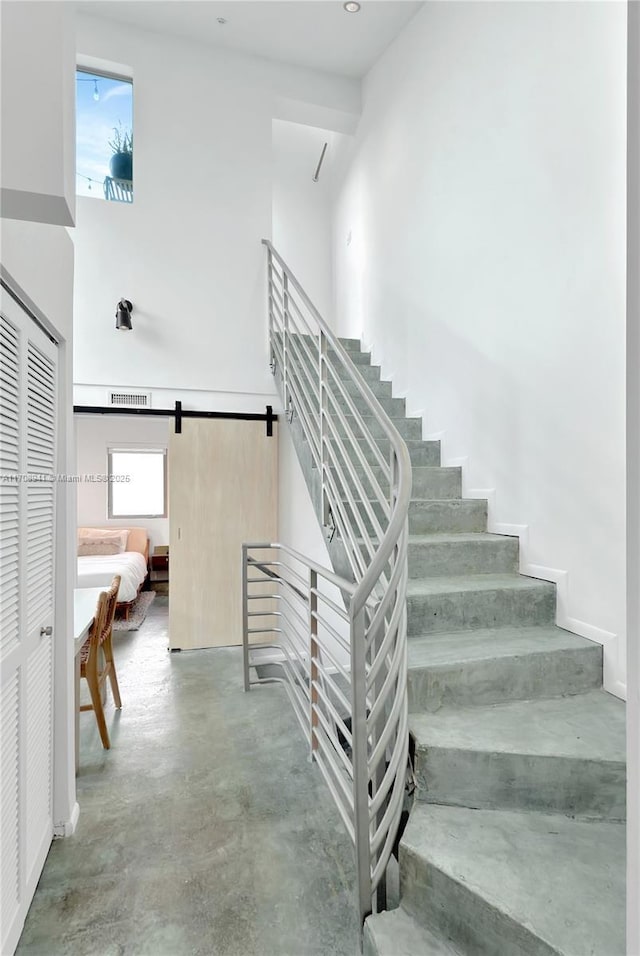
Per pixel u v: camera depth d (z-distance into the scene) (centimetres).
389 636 134
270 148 414
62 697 181
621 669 185
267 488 412
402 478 141
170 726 269
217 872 166
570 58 212
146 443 699
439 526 264
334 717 183
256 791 211
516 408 248
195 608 400
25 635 146
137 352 376
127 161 413
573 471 212
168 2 362
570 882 120
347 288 512
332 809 199
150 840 181
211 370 393
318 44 402
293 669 276
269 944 140
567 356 216
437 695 172
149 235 380
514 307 250
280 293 389
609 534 193
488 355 272
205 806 200
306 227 560
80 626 240
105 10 369
